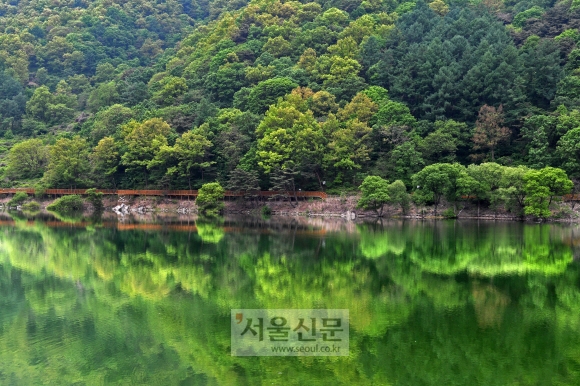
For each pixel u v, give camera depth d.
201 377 23.28
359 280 40.94
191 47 188.62
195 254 54.69
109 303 35.59
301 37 153.00
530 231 68.88
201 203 103.56
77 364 25.08
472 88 106.62
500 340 26.67
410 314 31.39
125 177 121.12
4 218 98.19
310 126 103.38
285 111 107.12
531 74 106.31
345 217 93.81
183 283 41.16
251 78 139.50
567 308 32.28
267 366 24.50
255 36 169.12
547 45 111.31
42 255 55.78
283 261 49.75
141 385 22.83
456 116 108.50
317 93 117.50
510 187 80.69
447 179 83.75
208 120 117.94
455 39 128.25
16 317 32.56
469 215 89.00
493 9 162.50
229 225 83.06
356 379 22.67
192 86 149.88
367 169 100.69
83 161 119.62
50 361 25.47
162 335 28.78
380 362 24.44
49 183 120.00
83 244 63.12
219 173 109.69
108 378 23.53
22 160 127.75
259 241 63.16
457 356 24.59
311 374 23.27
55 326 30.67
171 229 77.94
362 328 28.88
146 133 116.38
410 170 94.44
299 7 176.25
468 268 45.03
